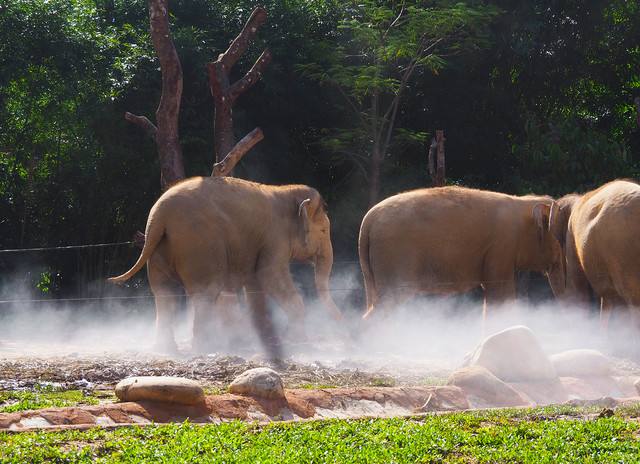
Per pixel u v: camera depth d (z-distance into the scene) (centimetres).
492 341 1171
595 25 2528
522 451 739
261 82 2373
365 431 802
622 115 2680
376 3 2442
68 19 2333
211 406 882
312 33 2438
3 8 2230
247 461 678
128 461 674
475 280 1559
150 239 1401
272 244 1537
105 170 2312
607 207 1429
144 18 2436
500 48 2466
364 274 1553
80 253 2359
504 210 1566
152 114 2289
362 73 2238
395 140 2398
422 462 713
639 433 827
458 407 1023
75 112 2322
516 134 2566
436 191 1550
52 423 796
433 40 2294
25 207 2344
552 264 1606
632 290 1402
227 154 1852
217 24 2388
